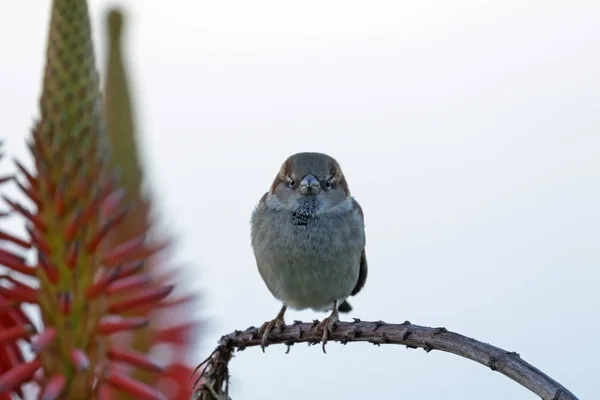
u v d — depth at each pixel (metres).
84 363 1.26
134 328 1.35
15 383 1.28
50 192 1.39
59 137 1.38
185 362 1.49
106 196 1.42
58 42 1.34
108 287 1.34
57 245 1.38
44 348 1.26
